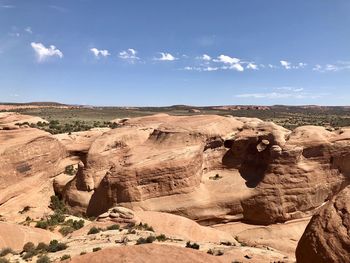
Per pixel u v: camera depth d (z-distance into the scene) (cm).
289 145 4394
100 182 4691
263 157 4581
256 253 2884
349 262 1372
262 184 4350
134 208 4253
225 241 3734
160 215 3950
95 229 3462
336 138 4478
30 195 4809
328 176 4416
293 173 4312
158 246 2489
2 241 3209
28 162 4916
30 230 3609
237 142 4800
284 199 4281
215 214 4334
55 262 2436
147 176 4362
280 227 4259
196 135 4769
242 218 4391
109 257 2273
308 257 1477
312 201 4350
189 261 2261
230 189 4475
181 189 4369
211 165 4834
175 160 4434
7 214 4381
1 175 4538
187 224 3847
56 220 4181
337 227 1439
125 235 3247
